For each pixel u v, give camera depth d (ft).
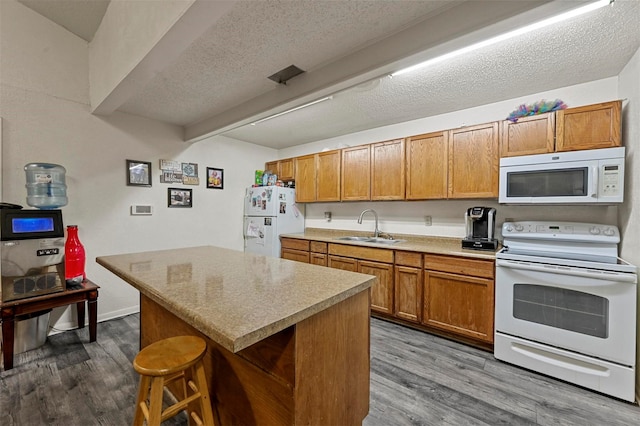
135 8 6.08
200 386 4.02
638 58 6.04
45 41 8.44
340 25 5.49
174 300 3.59
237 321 2.93
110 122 9.86
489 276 7.59
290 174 14.32
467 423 5.18
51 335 8.60
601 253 6.91
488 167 8.41
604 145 6.66
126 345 8.02
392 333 8.96
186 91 8.51
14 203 7.91
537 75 7.31
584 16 5.01
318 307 3.51
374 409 5.52
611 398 5.84
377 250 9.93
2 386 6.15
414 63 5.81
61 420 5.21
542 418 5.30
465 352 7.75
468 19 4.83
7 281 6.96
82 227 9.29
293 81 7.71
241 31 5.67
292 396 3.43
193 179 12.29
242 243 14.30
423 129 10.79
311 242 12.07
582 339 6.17
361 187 11.49
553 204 7.47
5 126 7.79
